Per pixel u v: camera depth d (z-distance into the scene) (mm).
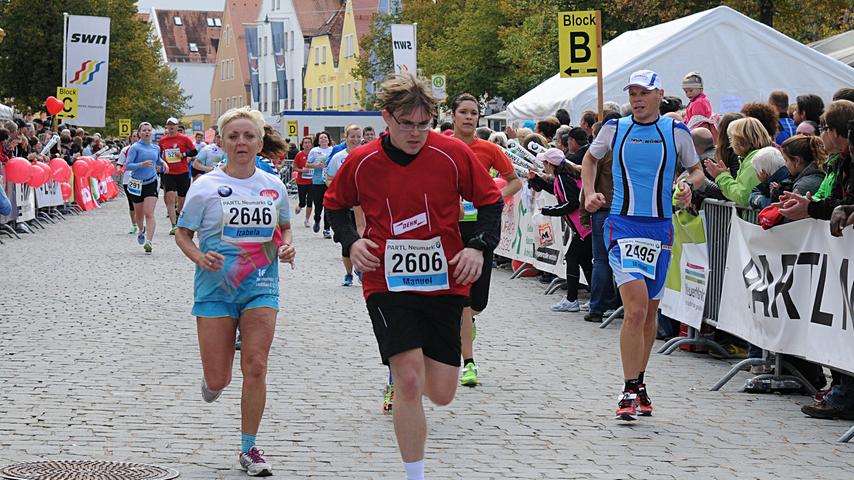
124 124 53625
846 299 7586
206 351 6477
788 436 7414
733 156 10406
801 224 8172
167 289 14609
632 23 35406
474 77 49906
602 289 12336
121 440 6902
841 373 7949
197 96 132875
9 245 20734
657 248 7809
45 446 6703
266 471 6184
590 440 7176
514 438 7188
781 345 8555
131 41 61438
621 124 7879
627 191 7824
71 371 9016
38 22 57312
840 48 22578
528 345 10820
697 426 7645
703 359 10281
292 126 56406
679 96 19891
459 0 58094
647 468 6512
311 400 8164
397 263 5703
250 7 119500
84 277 15805
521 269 16828
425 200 5703
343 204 5836
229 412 7707
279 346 10461
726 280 9625
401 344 5617
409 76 5672
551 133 16516
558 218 14734
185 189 24078
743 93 19922
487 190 5738
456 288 5758
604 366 9766
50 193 27766
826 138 7691
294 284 15617
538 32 41281
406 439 5582
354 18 91875
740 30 19891
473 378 8828
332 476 6191
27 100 58094
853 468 6613
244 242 6480
